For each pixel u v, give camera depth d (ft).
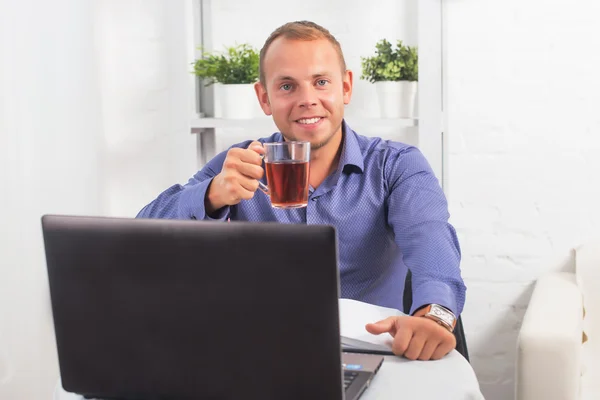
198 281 3.01
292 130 5.41
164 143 9.11
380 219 5.65
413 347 3.91
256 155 4.72
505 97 8.54
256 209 5.79
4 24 7.68
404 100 8.31
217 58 8.63
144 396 3.24
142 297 3.11
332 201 5.65
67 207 8.49
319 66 5.27
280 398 3.02
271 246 2.89
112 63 9.05
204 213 4.89
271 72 5.36
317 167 5.70
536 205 8.61
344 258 5.69
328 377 2.94
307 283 2.88
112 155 9.15
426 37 8.13
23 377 7.93
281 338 2.96
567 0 8.34
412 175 5.56
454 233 5.18
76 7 8.58
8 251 7.81
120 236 3.10
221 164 6.08
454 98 8.63
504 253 8.73
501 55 8.50
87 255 3.16
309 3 9.00
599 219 8.51
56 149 8.32
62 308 3.26
